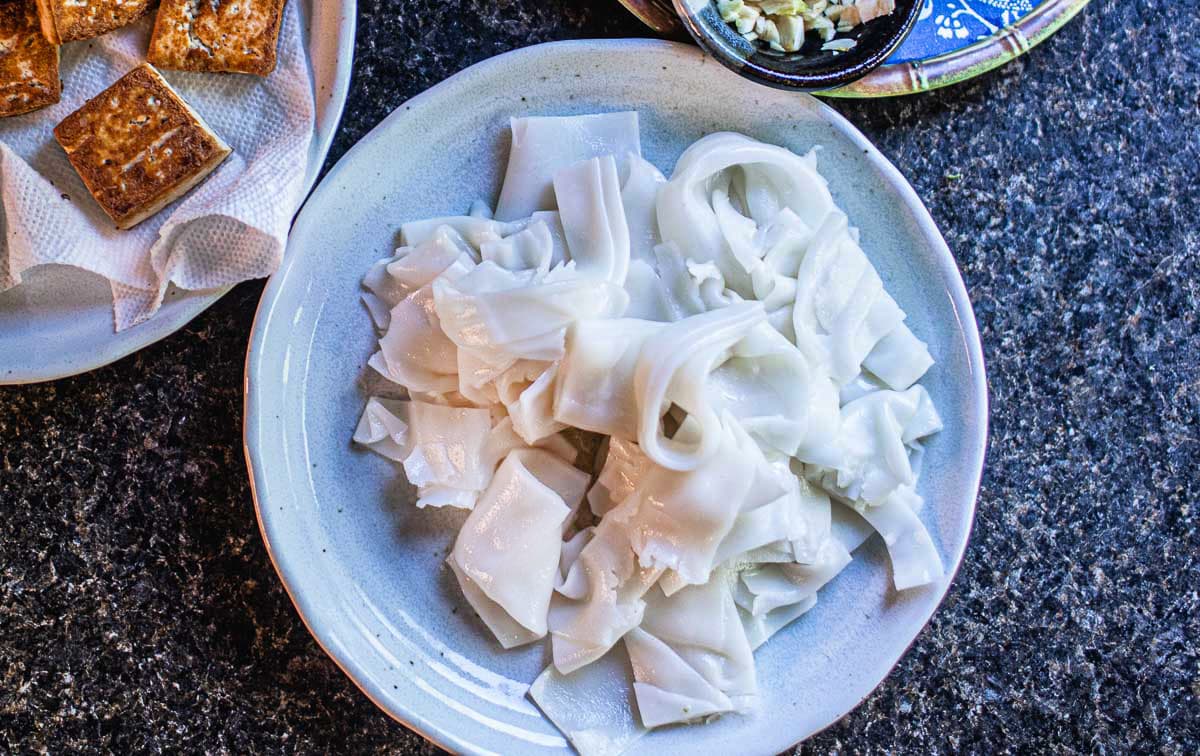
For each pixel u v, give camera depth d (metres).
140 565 0.63
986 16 0.63
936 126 0.65
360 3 0.62
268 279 0.60
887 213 0.62
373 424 0.61
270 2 0.58
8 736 0.63
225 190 0.58
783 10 0.59
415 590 0.62
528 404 0.59
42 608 0.63
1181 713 0.68
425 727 0.61
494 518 0.60
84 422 0.62
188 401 0.62
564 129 0.61
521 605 0.60
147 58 0.59
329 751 0.64
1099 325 0.66
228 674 0.63
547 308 0.58
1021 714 0.67
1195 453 0.67
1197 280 0.67
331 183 0.59
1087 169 0.66
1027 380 0.66
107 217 0.59
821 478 0.62
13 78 0.58
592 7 0.63
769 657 0.63
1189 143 0.66
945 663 0.67
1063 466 0.67
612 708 0.62
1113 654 0.67
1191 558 0.67
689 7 0.58
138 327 0.59
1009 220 0.65
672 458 0.58
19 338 0.60
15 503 0.62
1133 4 0.65
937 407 0.63
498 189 0.62
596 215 0.60
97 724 0.63
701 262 0.61
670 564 0.59
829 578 0.62
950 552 0.62
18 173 0.58
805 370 0.60
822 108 0.61
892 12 0.59
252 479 0.59
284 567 0.59
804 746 0.66
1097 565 0.67
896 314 0.61
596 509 0.61
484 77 0.60
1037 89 0.65
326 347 0.61
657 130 0.63
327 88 0.59
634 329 0.59
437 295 0.59
